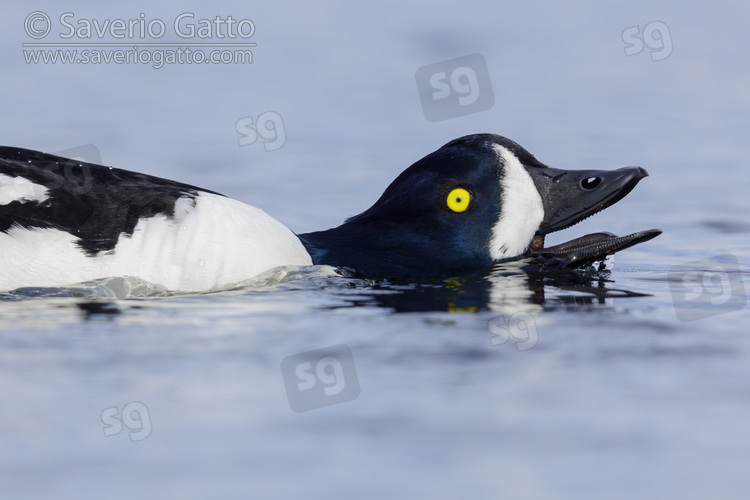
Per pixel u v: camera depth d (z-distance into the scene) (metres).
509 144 12.59
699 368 8.45
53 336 9.06
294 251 11.80
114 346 8.84
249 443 7.18
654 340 9.16
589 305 10.53
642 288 11.41
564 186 12.41
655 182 16.64
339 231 12.47
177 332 9.27
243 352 8.80
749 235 14.31
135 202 10.97
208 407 7.71
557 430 7.36
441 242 12.22
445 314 10.10
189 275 10.90
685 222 14.94
